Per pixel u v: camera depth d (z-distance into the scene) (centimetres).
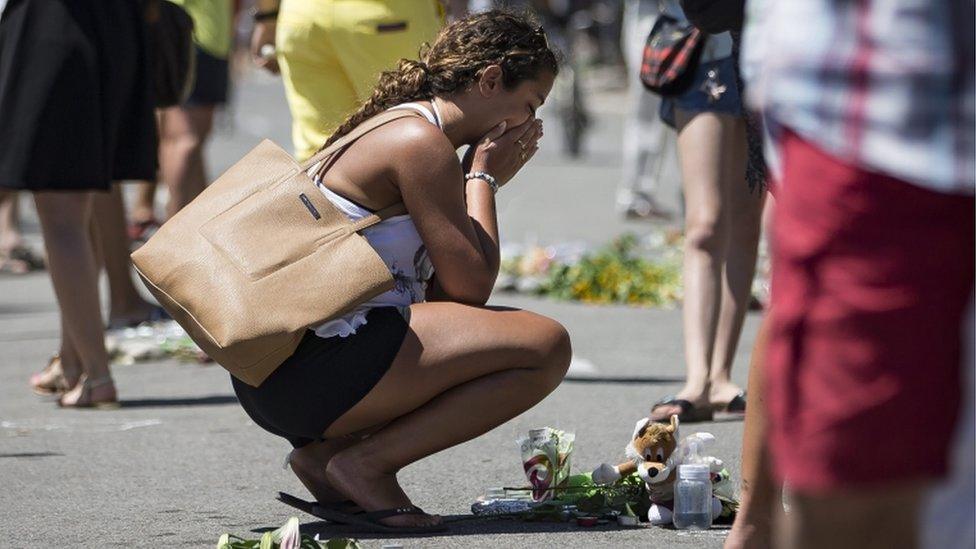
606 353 1609
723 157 1202
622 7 6575
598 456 1102
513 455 1112
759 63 526
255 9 1505
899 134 491
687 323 1216
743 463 742
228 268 848
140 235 2264
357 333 853
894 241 490
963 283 496
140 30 1347
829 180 496
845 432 489
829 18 503
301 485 1041
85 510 971
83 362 1345
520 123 904
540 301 2045
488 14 906
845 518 496
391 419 876
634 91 2814
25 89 1285
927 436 488
